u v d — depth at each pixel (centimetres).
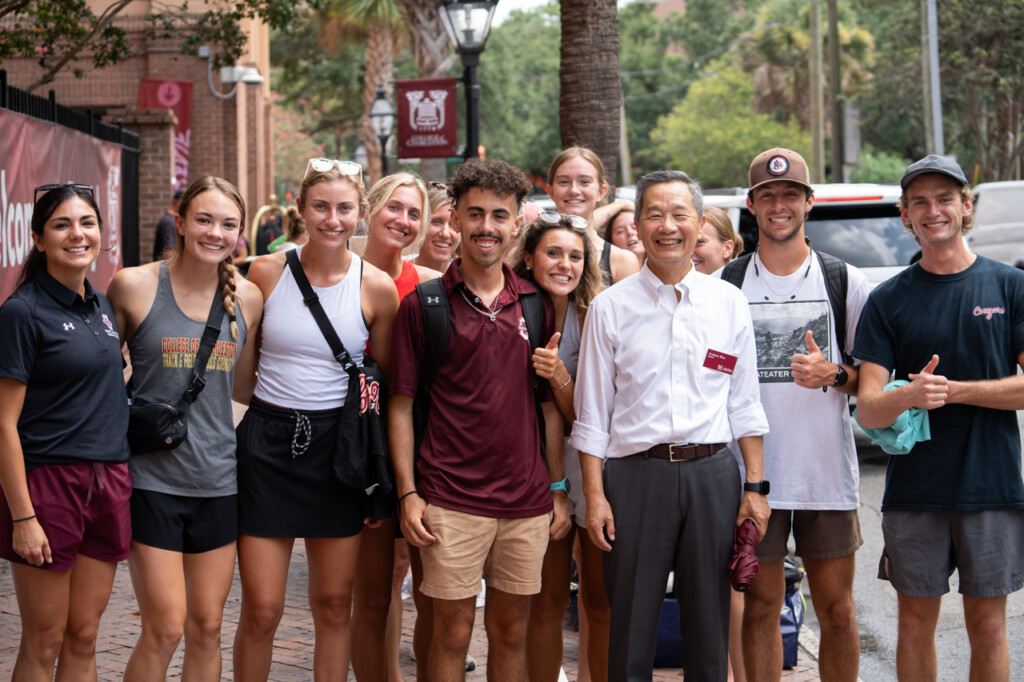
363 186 398
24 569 344
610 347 386
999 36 2834
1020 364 376
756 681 408
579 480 419
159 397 363
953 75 2931
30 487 339
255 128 2186
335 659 392
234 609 553
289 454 379
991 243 1811
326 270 390
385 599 418
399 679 447
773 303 413
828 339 409
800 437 402
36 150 889
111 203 1161
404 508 376
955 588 622
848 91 3916
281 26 1285
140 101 1789
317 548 388
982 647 386
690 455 374
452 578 369
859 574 654
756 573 371
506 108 3891
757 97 4978
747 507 383
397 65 3966
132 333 369
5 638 497
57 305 346
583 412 386
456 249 525
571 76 775
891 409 373
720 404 382
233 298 372
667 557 378
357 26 2681
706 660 379
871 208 882
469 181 375
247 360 395
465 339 374
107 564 355
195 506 365
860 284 413
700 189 390
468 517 370
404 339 379
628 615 378
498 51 3866
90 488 343
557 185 484
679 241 376
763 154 411
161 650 357
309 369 382
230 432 376
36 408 341
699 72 5962
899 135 4012
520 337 381
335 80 4059
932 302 384
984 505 378
